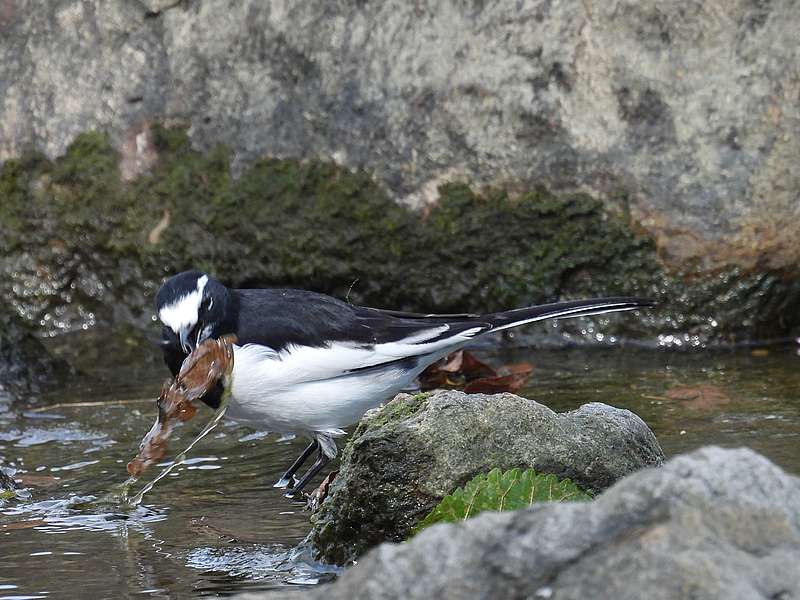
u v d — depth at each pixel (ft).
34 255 45.96
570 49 39.96
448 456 22.56
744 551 13.82
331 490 23.85
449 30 41.01
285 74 42.65
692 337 41.27
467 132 41.11
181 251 44.47
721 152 39.40
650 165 39.93
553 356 40.86
